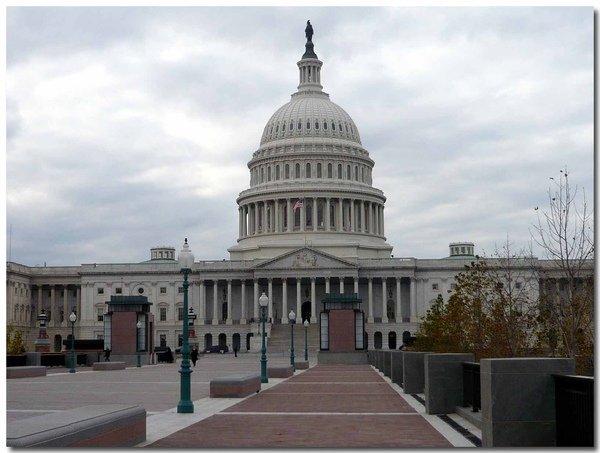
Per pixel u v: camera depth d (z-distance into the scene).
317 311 183.00
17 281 179.88
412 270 176.00
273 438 23.98
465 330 53.50
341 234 193.25
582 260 41.03
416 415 30.75
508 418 19.78
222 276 179.12
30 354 74.00
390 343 175.25
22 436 16.80
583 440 17.88
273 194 195.25
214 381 39.72
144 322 99.50
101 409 21.81
